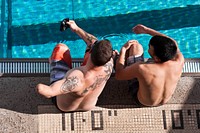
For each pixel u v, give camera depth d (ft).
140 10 20.17
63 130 13.39
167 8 20.30
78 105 12.45
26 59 14.56
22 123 13.35
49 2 19.94
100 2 20.15
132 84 13.35
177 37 19.79
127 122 13.74
